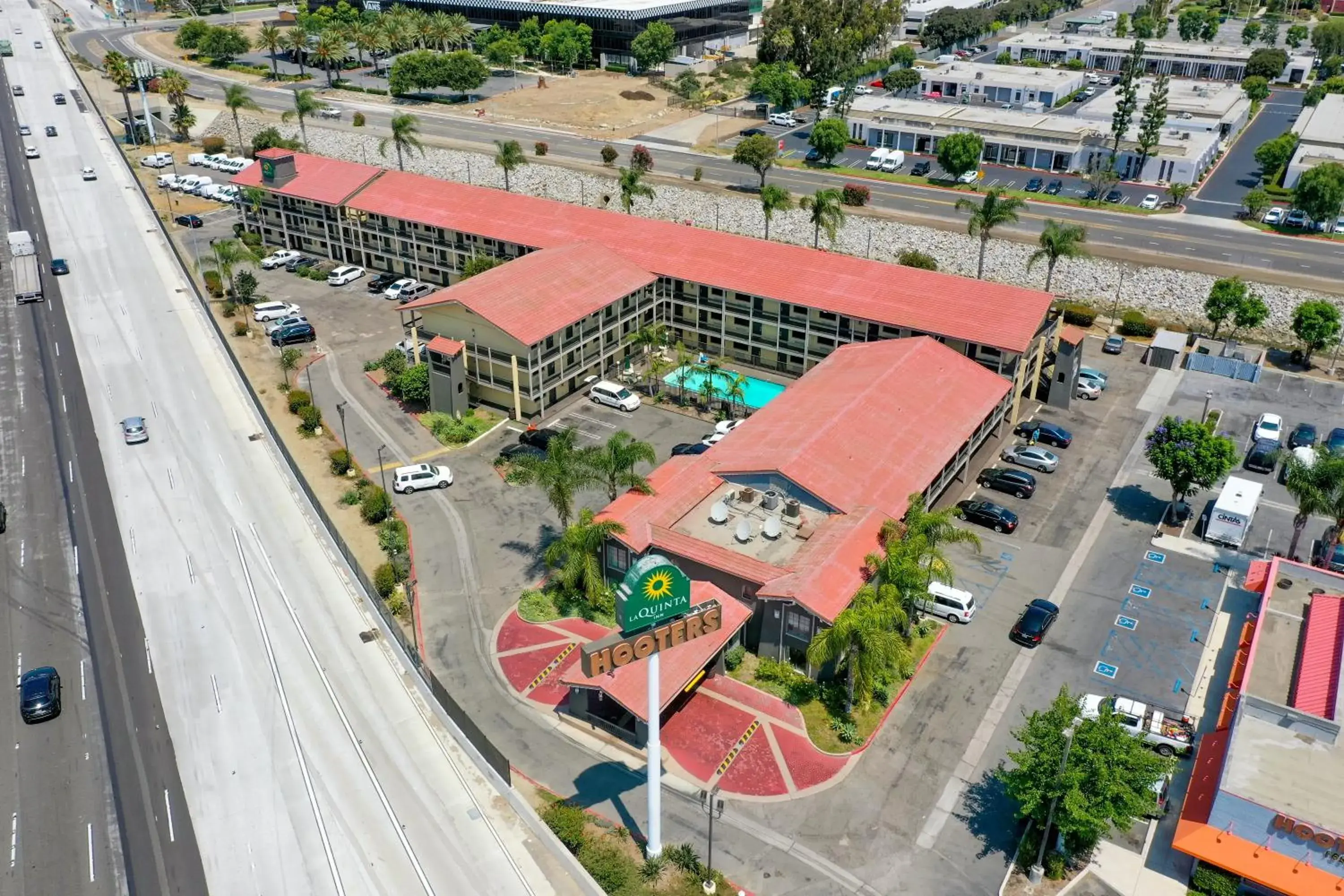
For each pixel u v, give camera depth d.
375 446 87.25
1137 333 108.06
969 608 65.31
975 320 86.75
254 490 79.94
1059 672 61.25
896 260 125.81
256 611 66.19
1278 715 49.81
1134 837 50.75
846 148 169.12
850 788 53.28
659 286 103.69
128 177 164.12
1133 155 148.88
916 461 71.44
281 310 111.81
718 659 61.09
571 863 48.16
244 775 53.56
